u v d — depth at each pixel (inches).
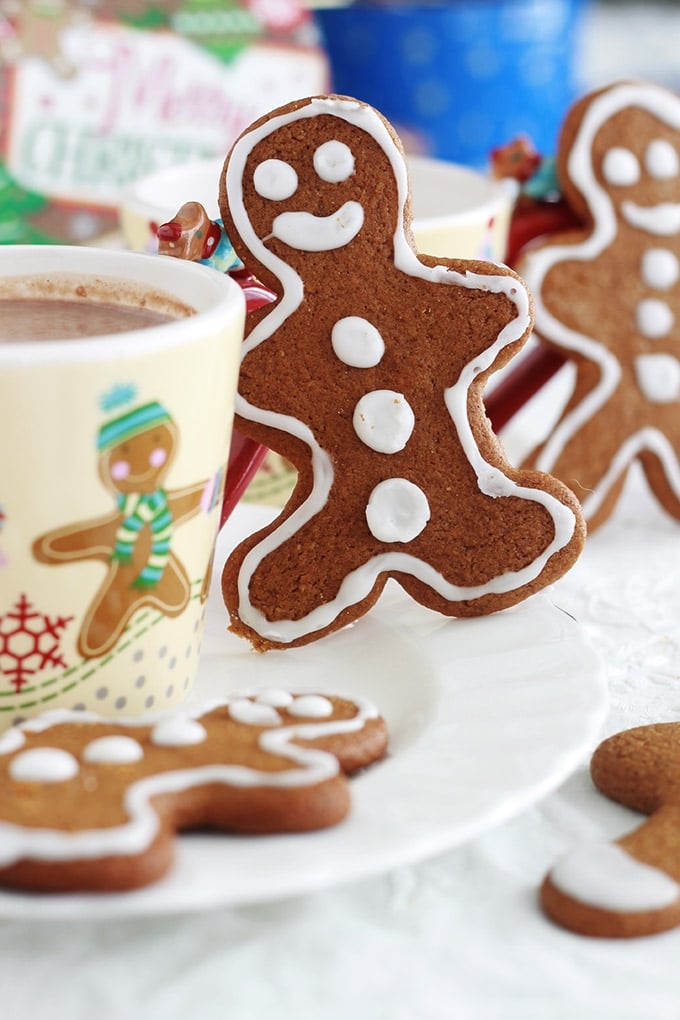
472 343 18.9
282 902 16.6
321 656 19.2
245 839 16.1
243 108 35.0
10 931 16.2
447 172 23.7
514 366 23.4
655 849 16.7
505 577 19.1
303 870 15.7
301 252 18.9
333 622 19.2
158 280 18.8
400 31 35.8
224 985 15.8
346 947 16.2
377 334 18.9
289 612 19.2
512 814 16.4
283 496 22.5
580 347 22.8
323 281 18.9
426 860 17.0
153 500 17.4
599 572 22.2
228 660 19.2
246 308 19.1
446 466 19.1
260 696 17.4
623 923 16.2
